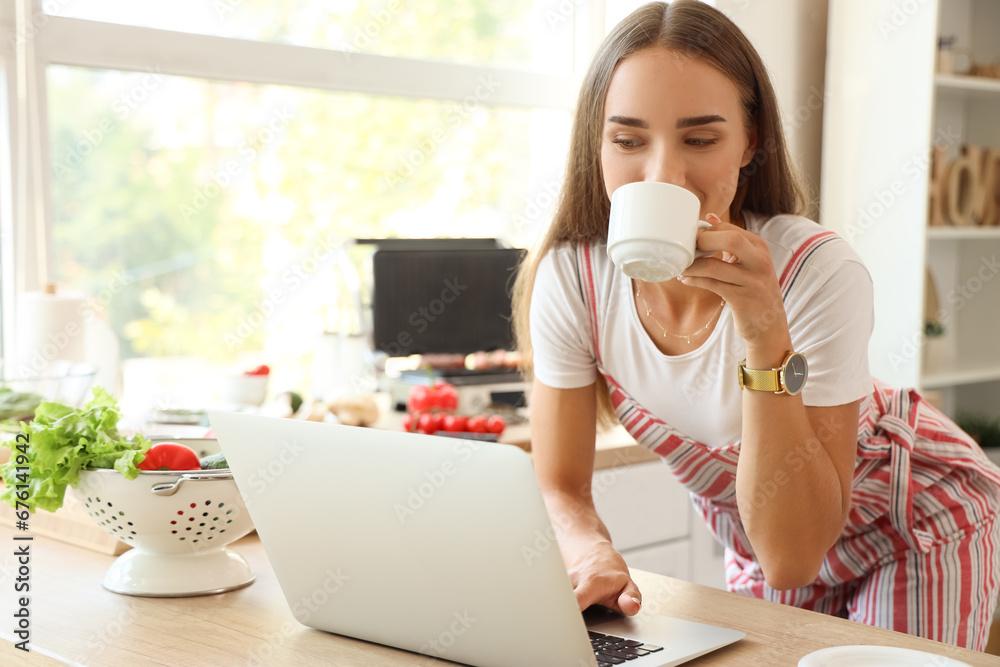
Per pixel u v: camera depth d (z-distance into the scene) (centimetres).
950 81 232
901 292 236
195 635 85
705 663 78
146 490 92
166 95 225
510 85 259
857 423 101
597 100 104
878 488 118
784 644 82
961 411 262
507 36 274
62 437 95
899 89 234
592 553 97
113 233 221
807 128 264
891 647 77
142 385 233
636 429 116
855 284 100
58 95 205
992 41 257
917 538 116
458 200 274
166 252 231
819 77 265
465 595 76
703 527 211
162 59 208
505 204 283
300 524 83
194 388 241
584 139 110
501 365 224
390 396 230
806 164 265
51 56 196
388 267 225
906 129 233
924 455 121
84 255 217
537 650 74
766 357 92
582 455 118
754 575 132
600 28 269
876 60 238
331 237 255
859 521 120
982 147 256
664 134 93
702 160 95
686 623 87
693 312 108
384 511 77
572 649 73
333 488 80
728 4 241
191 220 234
